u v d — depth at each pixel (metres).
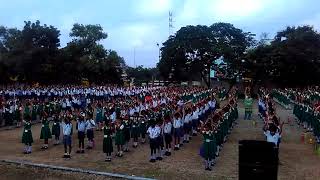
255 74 61.03
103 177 16.61
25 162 18.97
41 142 24.84
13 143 24.45
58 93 46.97
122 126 21.16
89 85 59.38
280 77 61.03
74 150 22.44
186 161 19.88
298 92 44.97
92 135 23.00
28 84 59.12
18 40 59.25
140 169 18.14
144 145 23.95
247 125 32.78
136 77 101.50
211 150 18.12
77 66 61.09
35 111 33.84
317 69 59.38
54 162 19.45
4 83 61.47
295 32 61.16
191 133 26.64
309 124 29.56
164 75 64.69
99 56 64.12
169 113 26.94
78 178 16.48
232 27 61.16
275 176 10.30
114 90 50.31
